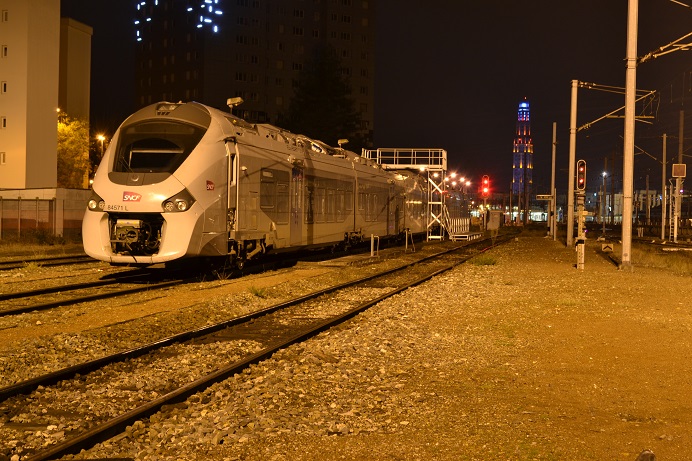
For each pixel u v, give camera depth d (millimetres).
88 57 94562
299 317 14781
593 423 7520
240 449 6555
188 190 19156
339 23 134625
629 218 27375
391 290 19797
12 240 36625
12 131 68500
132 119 20312
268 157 23516
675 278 24750
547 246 48781
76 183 82188
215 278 21422
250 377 9312
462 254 38875
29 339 11234
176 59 125125
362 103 137000
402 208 44375
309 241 27859
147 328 12828
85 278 21125
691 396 8703
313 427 7234
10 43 68500
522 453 6504
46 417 7367
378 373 9891
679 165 56094
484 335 13000
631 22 26469
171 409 7602
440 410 7984
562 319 14922
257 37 126188
